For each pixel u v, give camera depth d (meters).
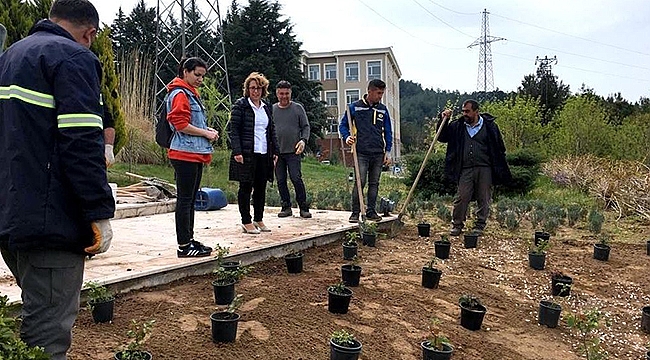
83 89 2.32
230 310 3.53
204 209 8.66
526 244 7.39
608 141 18.64
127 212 7.81
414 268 5.90
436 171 11.77
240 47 34.38
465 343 4.12
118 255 4.95
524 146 18.69
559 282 5.55
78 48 2.40
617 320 5.14
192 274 4.72
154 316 3.78
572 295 5.61
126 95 15.22
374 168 7.37
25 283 2.42
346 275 4.93
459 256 6.65
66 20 2.51
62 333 2.46
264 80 6.13
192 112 4.86
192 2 24.78
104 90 9.35
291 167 7.65
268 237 6.07
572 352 4.34
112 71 9.53
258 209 6.44
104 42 9.38
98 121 2.35
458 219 7.65
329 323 4.02
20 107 2.29
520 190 12.09
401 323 4.26
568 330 4.78
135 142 14.70
